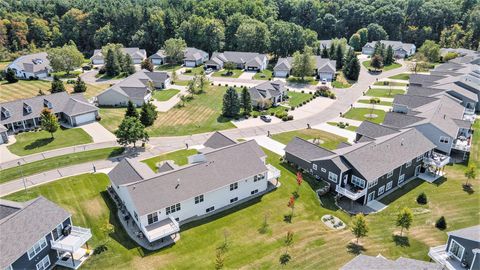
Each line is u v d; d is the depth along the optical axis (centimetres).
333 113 8944
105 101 9531
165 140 7331
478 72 10494
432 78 9956
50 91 10531
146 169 5353
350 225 4666
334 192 5409
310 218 4806
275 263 3984
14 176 5828
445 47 16100
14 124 7781
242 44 15412
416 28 17612
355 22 18925
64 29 17875
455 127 6731
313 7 19475
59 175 5850
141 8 17800
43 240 3881
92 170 6022
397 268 3316
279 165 6172
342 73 12975
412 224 4681
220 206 5050
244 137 7462
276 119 8544
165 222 4491
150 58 14925
